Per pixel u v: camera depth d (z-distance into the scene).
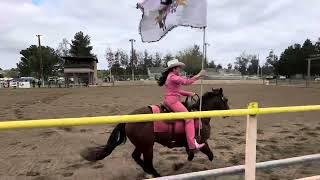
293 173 7.36
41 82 79.44
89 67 78.56
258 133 12.75
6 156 9.20
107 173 7.76
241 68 126.38
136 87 51.97
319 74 90.94
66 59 79.12
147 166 6.80
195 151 6.86
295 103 24.17
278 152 9.83
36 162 8.63
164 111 6.66
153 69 89.75
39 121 3.50
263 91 38.44
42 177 7.47
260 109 4.71
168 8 6.96
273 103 24.12
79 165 8.34
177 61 6.83
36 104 23.56
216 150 9.96
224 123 14.97
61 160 8.81
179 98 6.84
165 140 6.77
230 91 38.50
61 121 3.58
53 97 30.48
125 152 9.56
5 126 3.38
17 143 10.74
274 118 16.44
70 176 7.56
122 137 6.66
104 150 6.60
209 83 65.88
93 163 8.52
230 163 8.62
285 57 108.12
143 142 6.56
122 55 107.56
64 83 77.06
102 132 12.60
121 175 7.63
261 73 119.44
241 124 14.75
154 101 25.67
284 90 40.59
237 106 22.12
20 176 7.57
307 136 12.29
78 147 10.25
